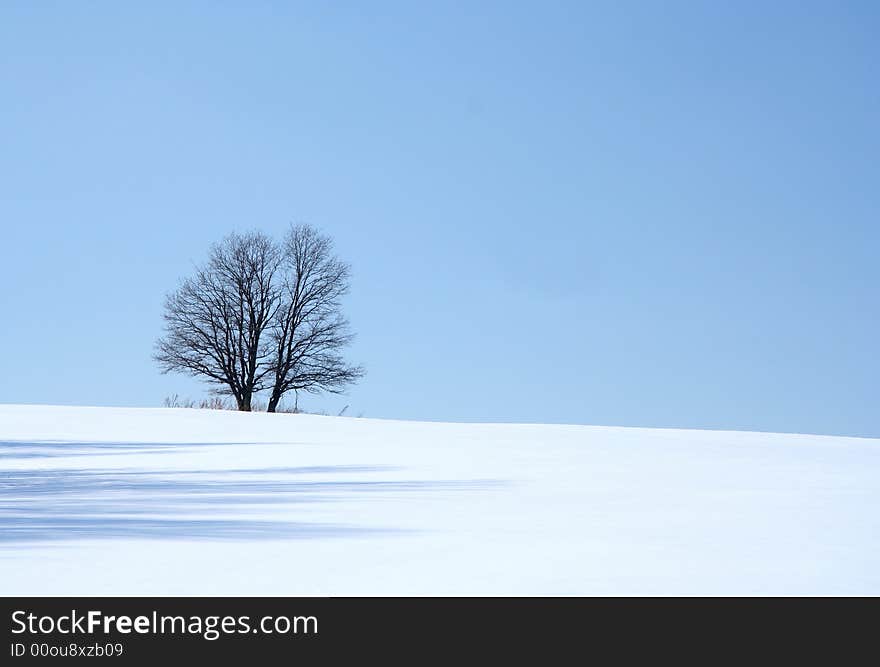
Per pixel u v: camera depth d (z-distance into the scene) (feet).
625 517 24.90
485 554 18.52
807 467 45.73
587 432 78.95
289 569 16.88
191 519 23.85
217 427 80.94
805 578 16.22
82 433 71.87
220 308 173.27
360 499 29.48
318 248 177.37
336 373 173.37
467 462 47.85
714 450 58.80
